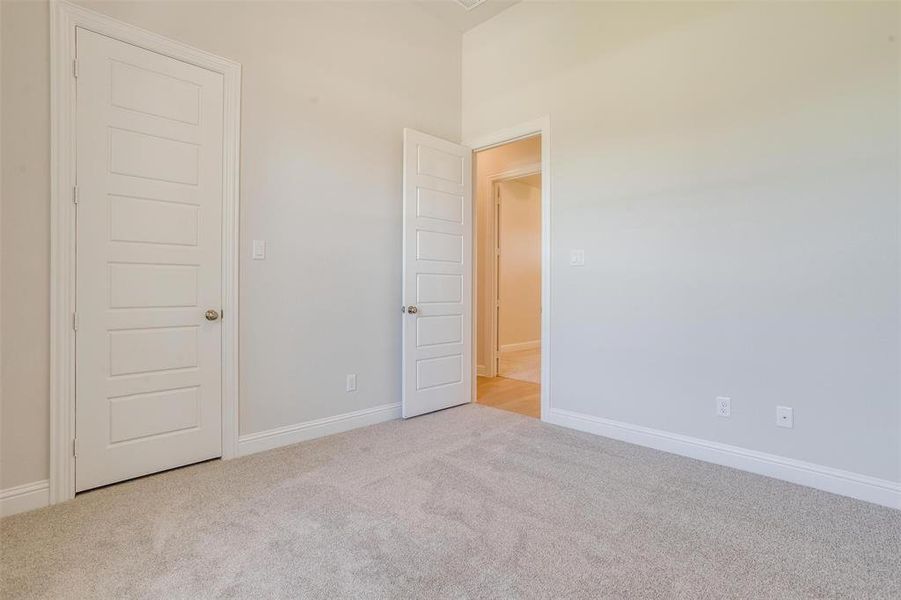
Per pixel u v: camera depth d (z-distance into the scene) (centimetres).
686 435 266
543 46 339
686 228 266
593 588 145
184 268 243
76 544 170
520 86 355
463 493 214
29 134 198
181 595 142
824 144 219
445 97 384
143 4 229
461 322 386
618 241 296
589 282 312
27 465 199
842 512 197
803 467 226
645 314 284
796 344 228
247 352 267
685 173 266
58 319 206
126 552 165
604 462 255
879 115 205
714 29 254
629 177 291
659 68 277
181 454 244
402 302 345
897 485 201
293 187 287
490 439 296
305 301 293
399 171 348
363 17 324
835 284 217
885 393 204
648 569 155
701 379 260
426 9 364
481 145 385
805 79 224
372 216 331
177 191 240
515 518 190
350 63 317
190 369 246
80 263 212
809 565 158
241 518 190
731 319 249
